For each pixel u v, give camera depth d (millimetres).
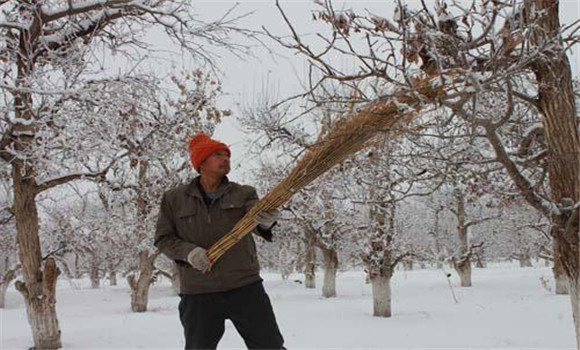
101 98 8727
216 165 3166
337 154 3113
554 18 4574
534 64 4828
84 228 15758
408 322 11844
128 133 9719
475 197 8930
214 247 3006
